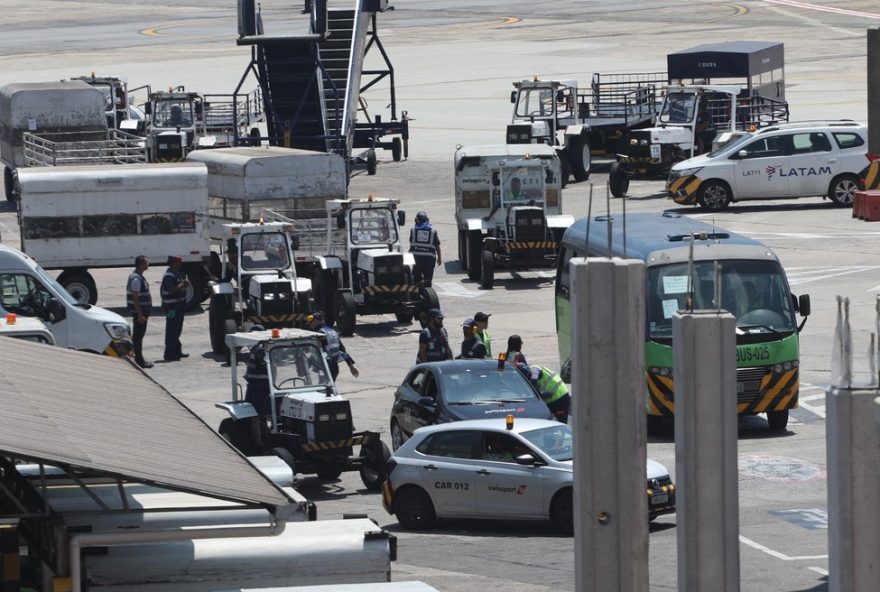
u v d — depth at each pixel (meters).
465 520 80.62
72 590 37.06
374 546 39.34
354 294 133.50
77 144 196.62
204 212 145.75
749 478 84.12
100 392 44.72
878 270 142.75
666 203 190.50
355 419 102.75
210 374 119.50
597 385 36.78
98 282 160.00
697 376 37.22
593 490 36.91
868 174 87.25
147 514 40.31
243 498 36.50
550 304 140.00
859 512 36.62
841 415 36.59
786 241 159.75
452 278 155.12
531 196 151.12
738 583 37.59
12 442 34.06
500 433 78.12
